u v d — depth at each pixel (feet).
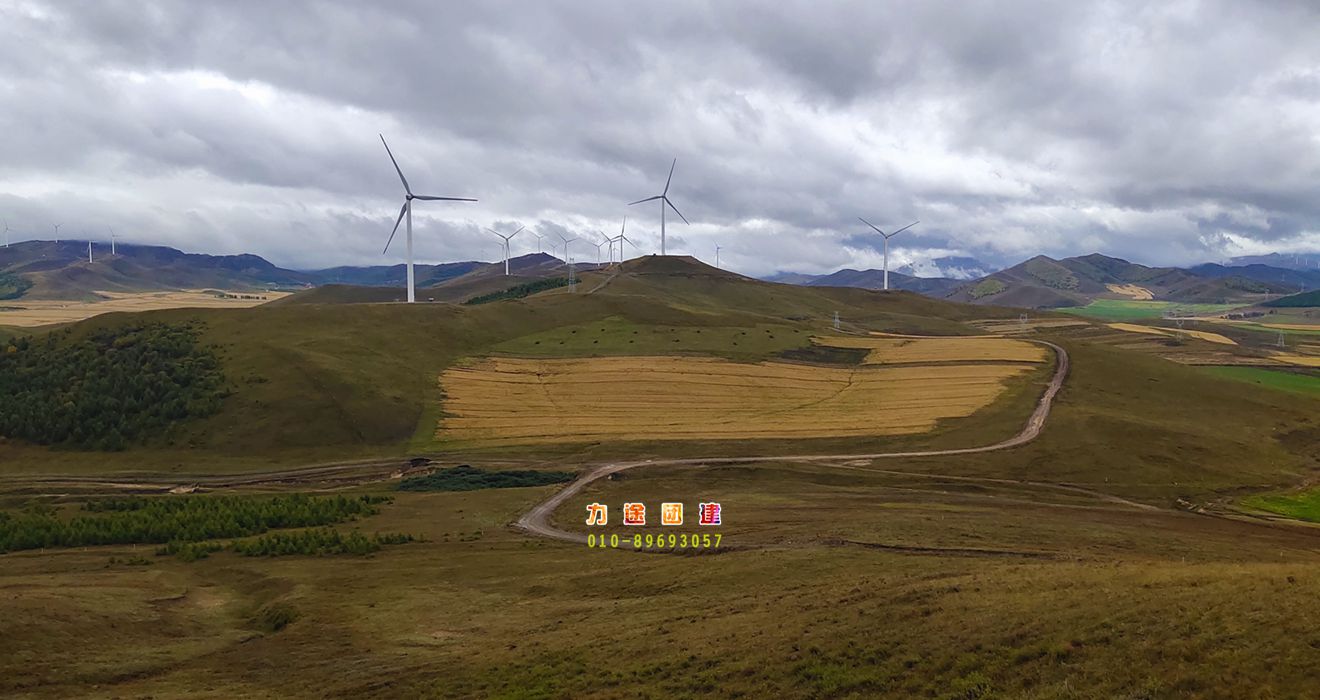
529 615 176.76
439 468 426.51
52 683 140.97
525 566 229.04
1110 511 321.73
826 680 110.42
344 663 150.51
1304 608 105.81
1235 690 88.28
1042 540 232.12
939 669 108.37
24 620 163.32
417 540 279.08
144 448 458.09
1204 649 98.84
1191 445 451.94
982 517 277.85
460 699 124.88
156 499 355.56
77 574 229.25
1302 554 236.84
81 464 435.94
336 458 451.94
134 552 270.67
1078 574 147.02
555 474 403.34
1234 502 358.84
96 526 296.71
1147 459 425.28
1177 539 248.73
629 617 163.12
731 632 138.00
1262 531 291.79
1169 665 96.58
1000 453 436.35
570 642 147.54
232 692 136.36
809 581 179.22
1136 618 112.06
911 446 459.32
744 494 348.59
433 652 153.79
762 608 152.87
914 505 311.88
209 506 332.80
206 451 454.40
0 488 391.24
